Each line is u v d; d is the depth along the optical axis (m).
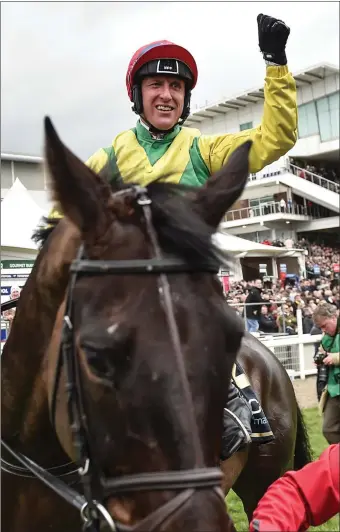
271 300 9.11
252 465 2.21
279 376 2.41
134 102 1.83
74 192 1.09
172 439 0.96
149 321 1.01
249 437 1.67
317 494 1.24
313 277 11.97
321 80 19.17
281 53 1.62
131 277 1.06
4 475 1.51
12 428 1.48
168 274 1.07
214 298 1.09
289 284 10.70
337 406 4.26
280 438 2.25
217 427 1.03
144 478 0.96
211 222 1.19
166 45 1.72
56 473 1.43
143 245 1.09
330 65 18.48
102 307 1.03
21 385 1.42
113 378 0.99
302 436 2.54
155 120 1.76
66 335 1.11
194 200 1.20
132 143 1.80
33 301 1.36
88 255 1.11
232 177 1.22
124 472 1.00
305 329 9.35
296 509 1.22
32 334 1.37
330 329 4.29
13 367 1.44
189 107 1.90
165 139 1.79
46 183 1.13
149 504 0.96
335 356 4.20
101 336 0.99
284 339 8.33
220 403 1.04
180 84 1.79
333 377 4.26
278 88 1.63
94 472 1.10
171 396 0.96
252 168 1.74
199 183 1.77
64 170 1.08
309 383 8.17
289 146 1.70
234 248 8.11
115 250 1.09
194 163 1.79
